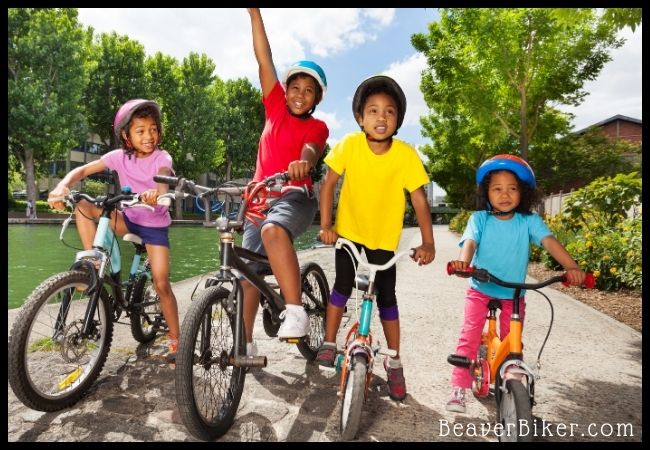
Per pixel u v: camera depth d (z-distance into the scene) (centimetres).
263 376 294
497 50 1424
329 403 258
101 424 224
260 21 297
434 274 766
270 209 256
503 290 255
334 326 270
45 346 308
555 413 256
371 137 251
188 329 198
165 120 3831
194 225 3114
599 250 643
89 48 3306
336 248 259
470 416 249
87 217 280
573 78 1488
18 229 1995
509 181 252
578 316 478
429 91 1744
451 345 372
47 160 3197
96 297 252
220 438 218
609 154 2906
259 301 296
